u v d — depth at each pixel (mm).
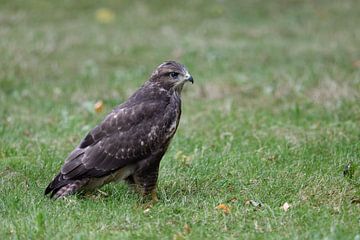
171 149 13875
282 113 16578
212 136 14852
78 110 17359
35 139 14562
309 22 28844
